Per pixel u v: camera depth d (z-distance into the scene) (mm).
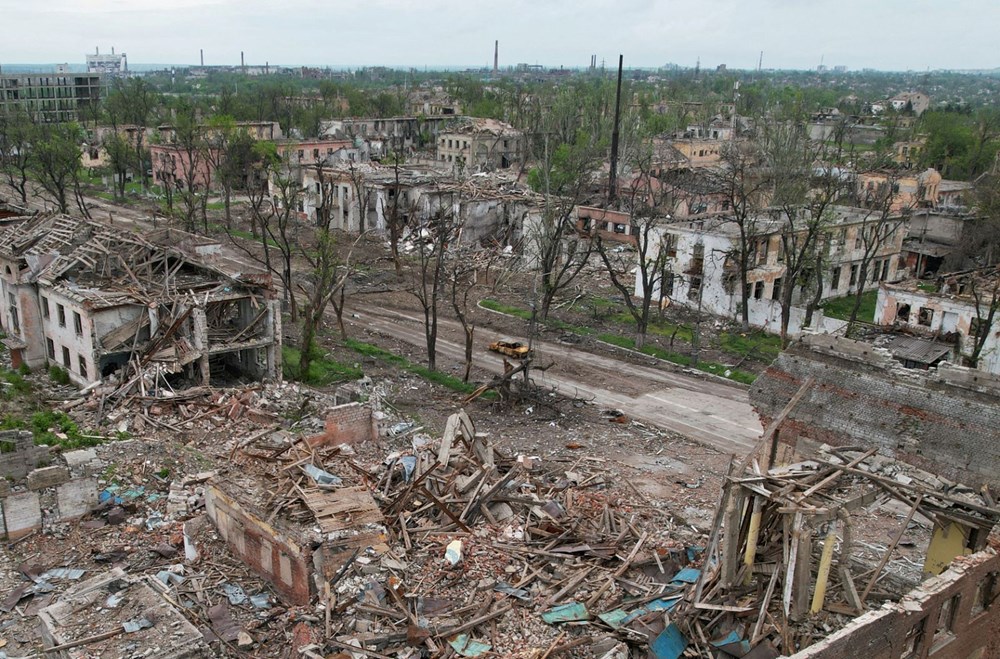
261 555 24094
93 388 38219
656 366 50500
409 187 82438
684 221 65438
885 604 18641
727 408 43750
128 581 21562
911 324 53031
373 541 23953
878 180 90688
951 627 20031
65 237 43969
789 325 56812
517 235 79250
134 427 35250
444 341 54000
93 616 19984
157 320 39719
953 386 25719
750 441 39188
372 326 56562
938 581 19266
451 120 151000
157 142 114500
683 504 31156
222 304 42969
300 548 22422
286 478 26875
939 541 22438
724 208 81812
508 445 37219
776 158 73188
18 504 26484
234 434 35188
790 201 59656
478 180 88688
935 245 75438
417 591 22875
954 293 53875
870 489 21750
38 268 42125
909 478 23547
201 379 40844
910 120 163750
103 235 44625
